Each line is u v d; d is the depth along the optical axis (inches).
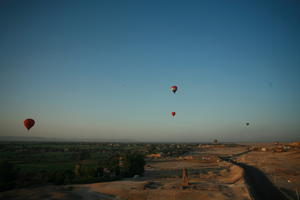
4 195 1200.2
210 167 3437.5
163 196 1456.7
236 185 1779.0
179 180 2166.6
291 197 1555.1
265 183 1980.8
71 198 1261.1
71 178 2114.9
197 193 1496.1
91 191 1518.2
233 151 7455.7
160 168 3467.0
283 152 5610.2
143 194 1487.5
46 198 1192.8
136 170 2679.6
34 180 1718.8
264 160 4001.0
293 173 2519.7
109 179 2237.9
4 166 1625.2
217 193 1507.1
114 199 1395.2
